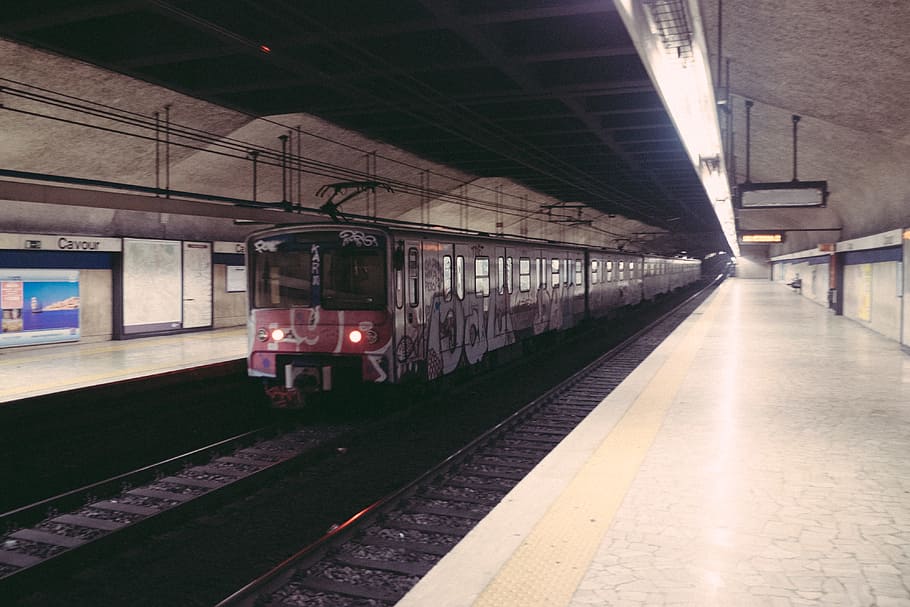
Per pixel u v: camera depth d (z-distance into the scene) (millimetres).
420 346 10250
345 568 4918
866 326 21094
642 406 9117
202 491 6953
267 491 6910
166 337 19484
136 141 14047
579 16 9617
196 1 8414
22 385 11914
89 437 9430
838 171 16125
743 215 33375
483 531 4719
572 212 35250
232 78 11492
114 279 18500
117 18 9906
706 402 9398
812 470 6176
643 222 45781
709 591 3852
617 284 25438
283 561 5176
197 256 20766
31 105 11781
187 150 15047
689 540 4578
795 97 11062
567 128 14891
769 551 4398
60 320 17141
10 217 15648
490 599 3738
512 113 13664
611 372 13969
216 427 10102
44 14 8523
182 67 11398
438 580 3969
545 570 4109
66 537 5727
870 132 11680
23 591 4773
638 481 5855
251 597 4336
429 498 6492
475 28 8883
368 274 9547
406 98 12594
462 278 11789
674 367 12867
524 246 15055
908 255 15078
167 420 10508
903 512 5094
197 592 4812
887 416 8477
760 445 7066
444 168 21719
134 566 5219
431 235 10633
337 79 11109
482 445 8289
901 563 4207
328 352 9711
